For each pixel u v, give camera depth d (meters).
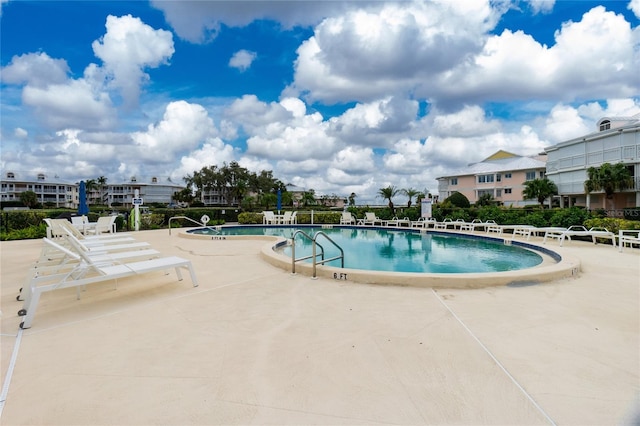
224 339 3.01
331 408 2.00
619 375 2.37
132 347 2.85
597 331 3.17
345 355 2.68
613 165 25.98
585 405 2.02
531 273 5.02
